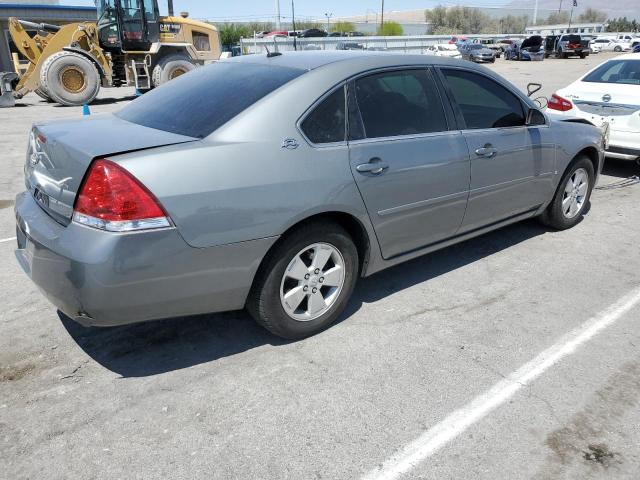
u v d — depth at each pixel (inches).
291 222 116.0
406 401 110.0
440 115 148.3
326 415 105.9
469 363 122.7
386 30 3535.9
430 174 141.9
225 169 108.0
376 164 129.3
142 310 105.3
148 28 652.1
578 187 205.6
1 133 436.8
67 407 107.6
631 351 127.7
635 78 274.8
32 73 630.5
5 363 121.5
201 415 105.7
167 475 91.6
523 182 174.4
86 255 98.3
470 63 160.6
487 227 171.3
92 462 94.2
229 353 126.3
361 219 129.8
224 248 108.9
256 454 96.2
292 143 117.3
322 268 128.8
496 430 102.3
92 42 644.7
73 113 561.9
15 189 269.4
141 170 100.3
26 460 94.5
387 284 161.9
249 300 122.9
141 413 106.1
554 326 138.6
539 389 114.0
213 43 718.5
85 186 100.7
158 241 101.3
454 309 147.2
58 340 130.9
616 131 267.3
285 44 1199.6
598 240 198.2
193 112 123.5
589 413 107.1
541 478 91.8
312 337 133.0
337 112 126.3
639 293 156.3
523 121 172.4
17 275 167.0
